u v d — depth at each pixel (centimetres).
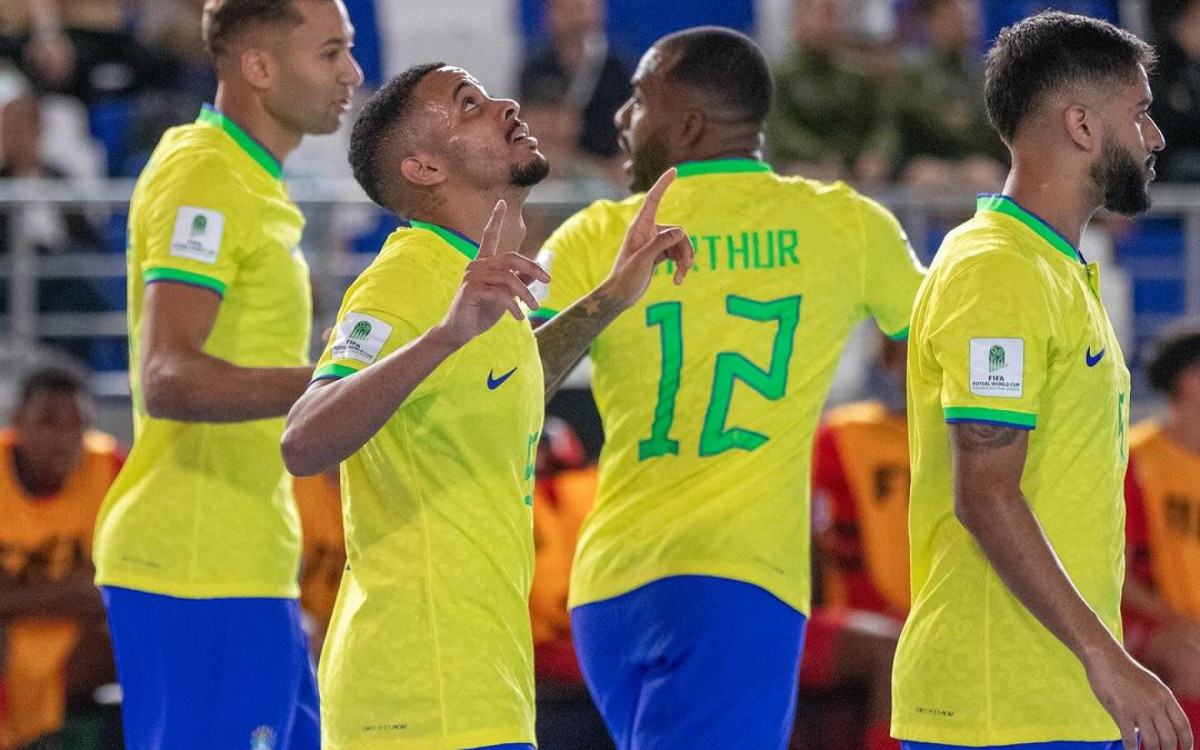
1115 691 1016
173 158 1356
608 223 1362
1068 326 1089
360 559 1085
